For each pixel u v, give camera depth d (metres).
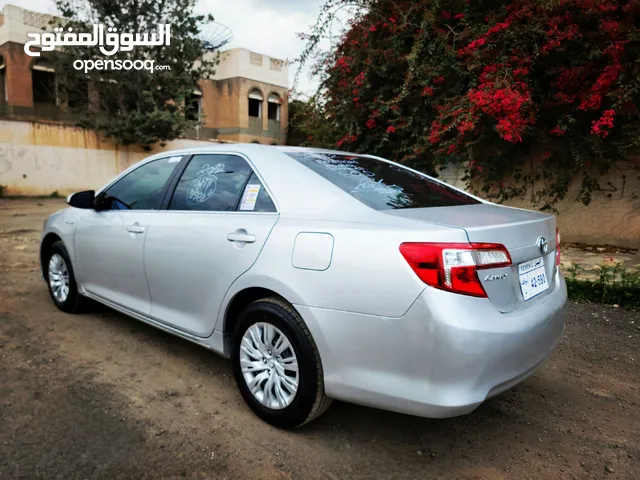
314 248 2.46
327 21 8.80
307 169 2.90
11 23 21.45
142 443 2.51
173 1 20.66
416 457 2.51
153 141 21.92
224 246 2.89
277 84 30.55
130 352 3.70
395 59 8.05
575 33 6.50
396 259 2.21
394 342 2.20
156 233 3.38
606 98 6.68
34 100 23.34
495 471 2.42
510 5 7.16
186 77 22.00
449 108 7.38
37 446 2.46
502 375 2.22
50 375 3.25
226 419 2.79
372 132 9.06
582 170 7.96
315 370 2.47
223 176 3.22
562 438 2.74
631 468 2.47
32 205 16.14
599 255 7.27
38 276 5.96
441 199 3.04
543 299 2.60
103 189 4.13
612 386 3.40
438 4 7.49
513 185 8.68
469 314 2.11
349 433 2.71
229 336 3.00
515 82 6.83
